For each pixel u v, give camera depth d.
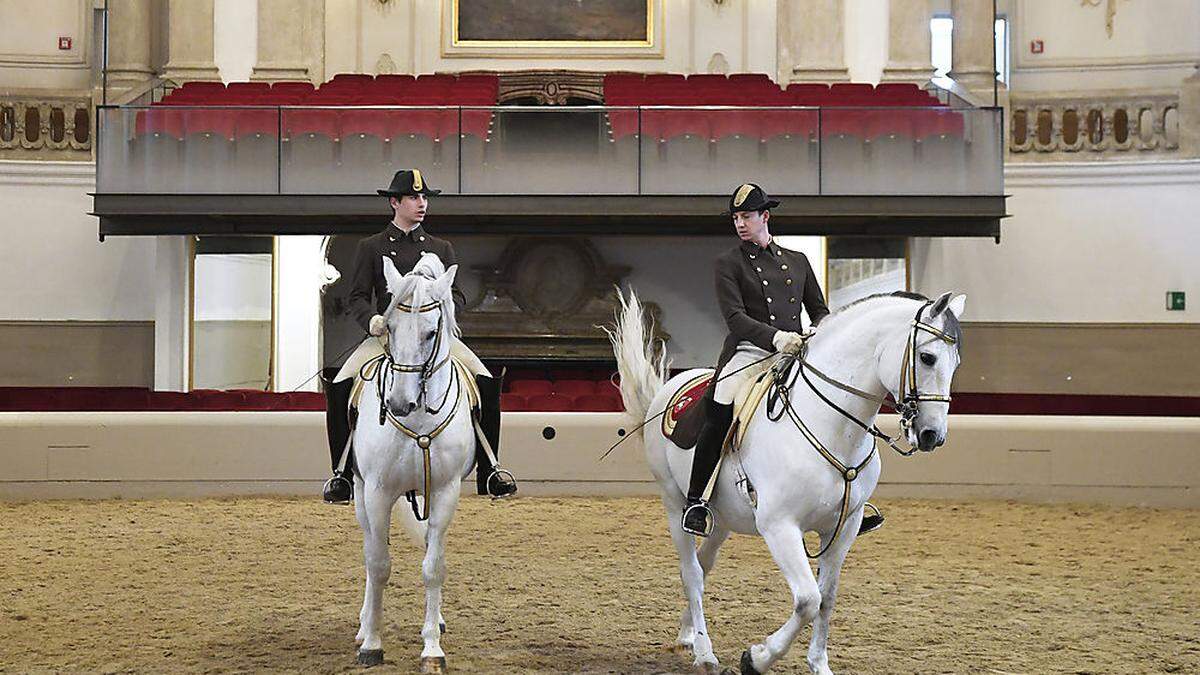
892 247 19.47
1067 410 18.12
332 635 7.80
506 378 19.12
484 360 19.09
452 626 8.04
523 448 13.91
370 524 6.93
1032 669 7.07
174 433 13.78
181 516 12.51
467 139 16.80
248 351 19.50
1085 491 13.62
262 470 13.89
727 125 16.73
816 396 6.14
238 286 19.47
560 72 20.81
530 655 7.30
